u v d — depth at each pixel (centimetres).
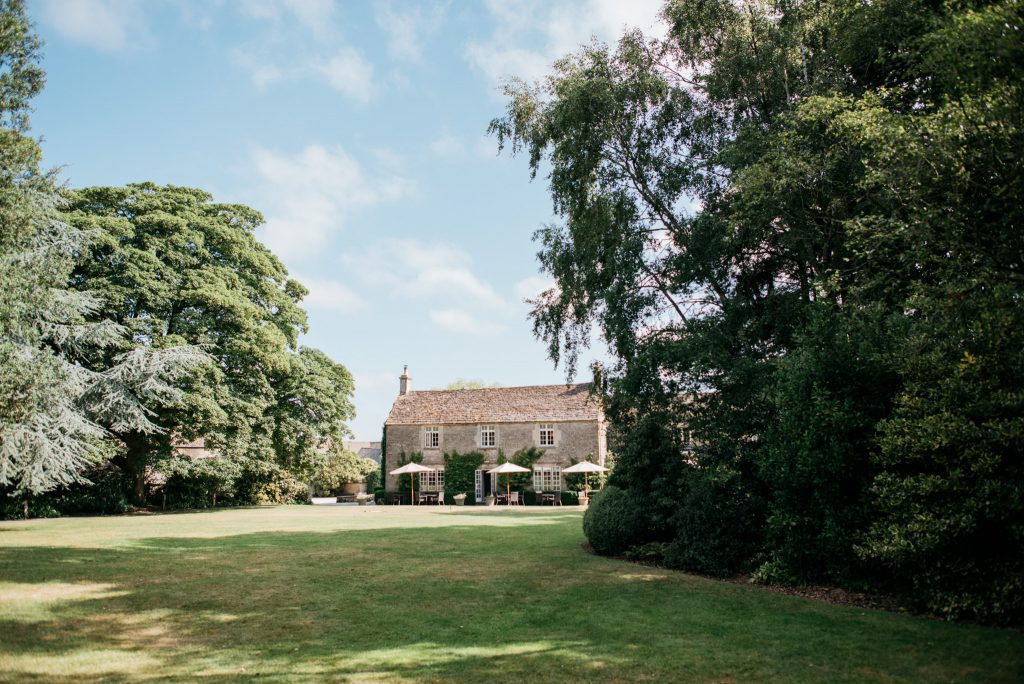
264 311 3198
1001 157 680
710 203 1477
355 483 5747
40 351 2042
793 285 1423
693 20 1514
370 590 1029
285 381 3338
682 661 659
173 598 964
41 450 2023
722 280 1472
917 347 817
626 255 1475
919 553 802
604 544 1395
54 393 2045
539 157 1683
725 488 1205
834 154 1178
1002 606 777
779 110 1477
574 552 1462
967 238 729
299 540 1697
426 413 4531
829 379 985
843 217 1227
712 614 862
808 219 1260
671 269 1479
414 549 1512
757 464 1114
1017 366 723
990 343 715
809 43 1467
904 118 934
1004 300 681
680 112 1570
